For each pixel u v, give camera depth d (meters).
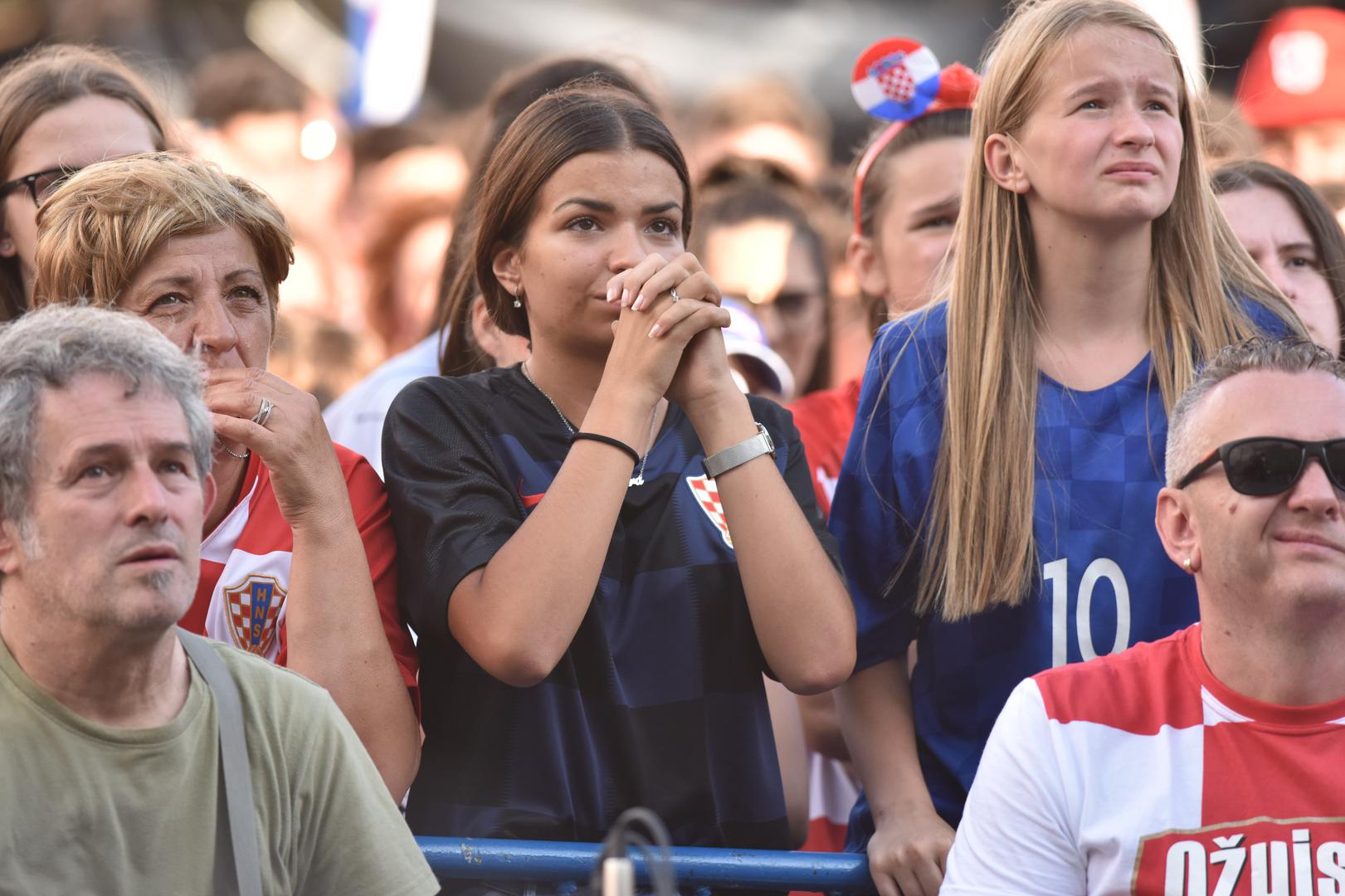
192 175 12.00
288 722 9.86
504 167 12.66
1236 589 10.78
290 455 11.37
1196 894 10.64
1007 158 12.95
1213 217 13.55
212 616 11.73
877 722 12.91
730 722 11.99
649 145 12.47
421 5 31.70
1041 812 11.00
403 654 11.85
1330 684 10.83
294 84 26.81
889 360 13.37
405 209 24.05
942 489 12.84
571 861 11.14
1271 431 10.66
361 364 22.23
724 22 34.28
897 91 17.39
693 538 12.17
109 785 9.14
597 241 12.25
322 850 9.83
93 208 11.70
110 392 9.14
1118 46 12.58
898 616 13.05
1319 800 10.65
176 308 11.66
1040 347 12.84
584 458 11.52
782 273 19.36
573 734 11.61
